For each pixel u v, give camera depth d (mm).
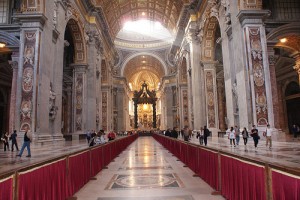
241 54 12008
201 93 20297
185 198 4441
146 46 49844
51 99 13133
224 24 14562
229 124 13727
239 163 3727
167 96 47781
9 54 18453
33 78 11688
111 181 6051
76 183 5082
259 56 11578
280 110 22906
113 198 4527
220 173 4691
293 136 18172
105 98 30078
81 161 5590
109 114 30406
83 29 19688
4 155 8727
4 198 2475
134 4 32750
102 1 24828
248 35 11695
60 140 13531
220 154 4707
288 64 21219
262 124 11164
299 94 21375
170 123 47000
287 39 14109
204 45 19875
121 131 47188
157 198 4453
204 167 5895
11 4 13898
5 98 21969
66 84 20703
